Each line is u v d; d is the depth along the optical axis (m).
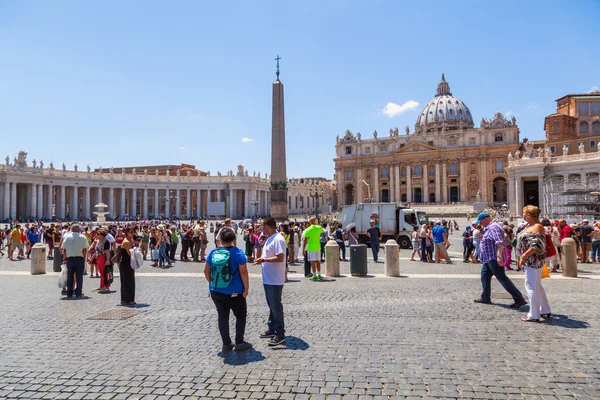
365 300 9.93
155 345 6.73
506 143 97.00
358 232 27.02
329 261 13.87
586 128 76.38
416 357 6.06
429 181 104.31
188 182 87.44
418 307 9.15
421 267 16.30
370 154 110.50
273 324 6.88
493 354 6.17
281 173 26.12
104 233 11.74
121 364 5.91
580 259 18.19
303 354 6.23
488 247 9.20
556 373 5.47
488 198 98.00
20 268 17.14
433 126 126.81
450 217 71.06
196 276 14.22
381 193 110.31
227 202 90.06
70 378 5.45
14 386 5.23
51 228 21.23
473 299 9.95
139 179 81.44
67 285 10.80
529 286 7.97
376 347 6.50
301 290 11.30
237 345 6.39
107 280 11.55
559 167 52.69
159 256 17.06
